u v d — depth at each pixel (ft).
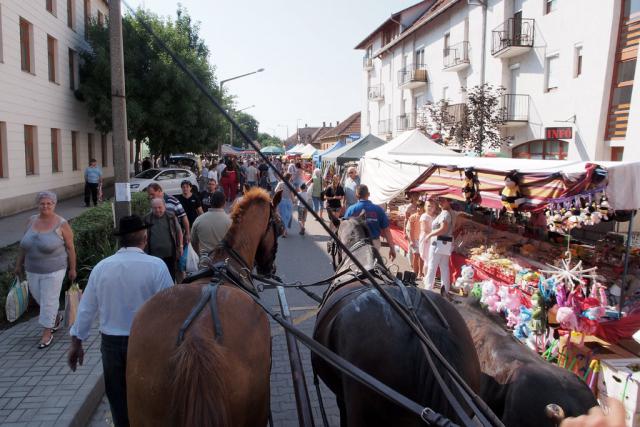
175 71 83.66
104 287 11.56
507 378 10.18
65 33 77.05
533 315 19.27
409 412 8.97
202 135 91.04
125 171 26.09
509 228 33.53
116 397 11.84
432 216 32.86
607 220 20.24
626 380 14.57
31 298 25.09
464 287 28.17
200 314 8.77
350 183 49.93
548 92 64.28
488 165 25.99
